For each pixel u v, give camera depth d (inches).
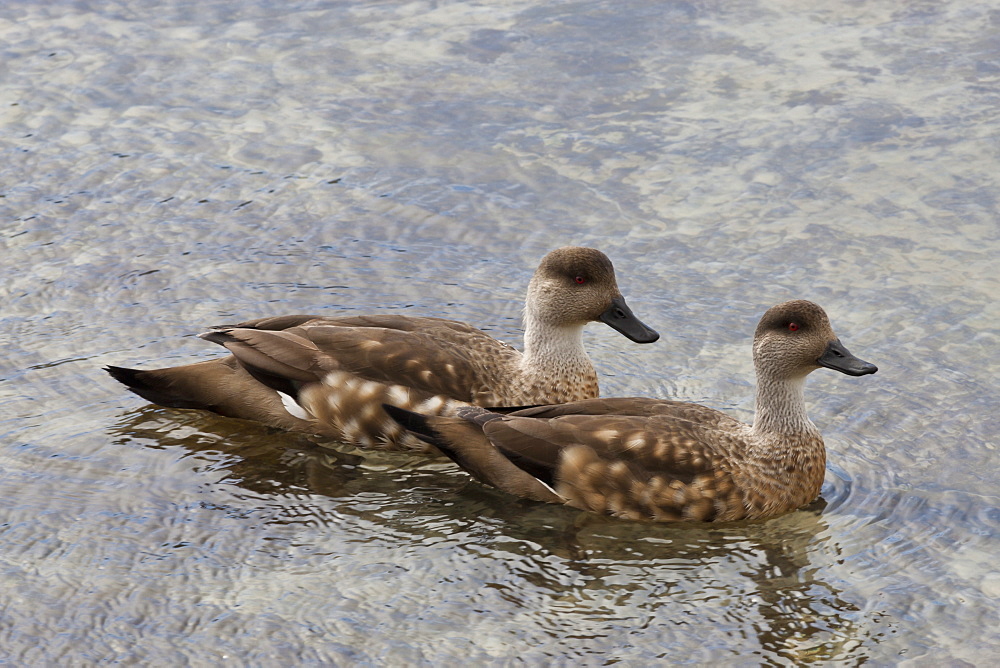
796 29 833.5
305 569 431.8
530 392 543.8
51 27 853.2
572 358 552.7
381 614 408.5
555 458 472.7
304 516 466.6
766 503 473.7
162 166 729.6
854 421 527.2
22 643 390.9
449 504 479.2
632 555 448.8
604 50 816.9
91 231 674.2
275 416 529.0
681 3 866.8
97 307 610.2
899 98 755.4
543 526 466.0
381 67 807.7
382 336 529.3
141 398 543.5
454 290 633.0
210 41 839.7
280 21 858.1
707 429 482.6
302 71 806.5
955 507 469.1
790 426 481.4
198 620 403.2
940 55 794.8
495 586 426.6
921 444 510.0
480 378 532.7
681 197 692.1
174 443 514.3
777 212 674.2
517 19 855.1
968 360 560.1
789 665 386.6
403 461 514.3
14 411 526.6
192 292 625.9
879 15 845.8
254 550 442.3
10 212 687.1
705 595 423.5
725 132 737.6
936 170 695.1
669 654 391.5
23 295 616.7
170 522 457.7
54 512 459.8
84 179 717.3
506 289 633.6
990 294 603.2
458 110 767.7
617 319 546.9
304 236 674.2
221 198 703.1
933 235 648.4
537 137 743.1
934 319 588.7
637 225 673.0
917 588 423.5
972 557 439.2
